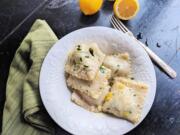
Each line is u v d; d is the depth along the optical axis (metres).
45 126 0.57
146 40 0.61
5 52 0.63
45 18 0.65
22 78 0.60
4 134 0.57
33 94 0.57
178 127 0.55
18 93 0.59
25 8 0.66
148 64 0.57
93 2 0.61
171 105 0.57
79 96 0.57
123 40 0.58
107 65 0.58
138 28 0.62
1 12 0.66
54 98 0.56
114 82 0.57
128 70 0.57
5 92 0.60
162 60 0.59
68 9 0.65
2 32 0.65
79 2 0.64
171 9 0.63
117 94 0.55
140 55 0.57
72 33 0.59
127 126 0.54
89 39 0.60
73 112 0.56
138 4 0.62
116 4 0.61
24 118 0.57
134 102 0.54
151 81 0.56
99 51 0.58
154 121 0.56
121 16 0.62
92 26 0.63
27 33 0.64
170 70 0.58
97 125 0.54
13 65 0.61
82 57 0.57
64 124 0.54
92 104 0.56
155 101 0.57
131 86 0.56
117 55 0.59
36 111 0.57
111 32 0.59
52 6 0.66
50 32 0.62
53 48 0.58
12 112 0.58
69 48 0.59
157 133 0.55
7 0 0.67
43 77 0.57
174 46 0.60
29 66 0.61
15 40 0.64
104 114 0.56
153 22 0.63
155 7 0.64
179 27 0.62
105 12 0.64
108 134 0.54
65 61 0.59
